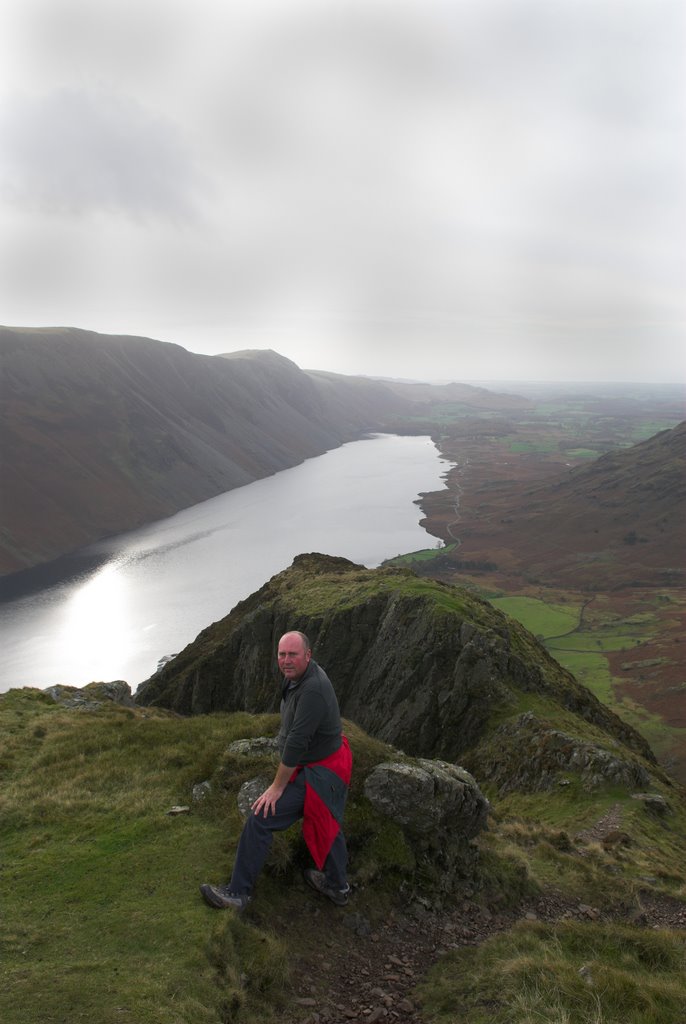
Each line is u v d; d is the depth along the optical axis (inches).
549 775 1423.5
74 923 337.4
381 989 356.8
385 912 430.9
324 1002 336.8
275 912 387.2
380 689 2144.4
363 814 477.4
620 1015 325.7
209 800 472.7
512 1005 326.0
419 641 2094.0
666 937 466.3
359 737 559.2
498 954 394.6
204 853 407.8
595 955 419.5
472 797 533.0
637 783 1352.1
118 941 323.9
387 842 468.8
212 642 3051.2
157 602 6053.2
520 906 519.2
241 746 551.5
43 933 326.6
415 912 442.9
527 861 609.6
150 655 4783.5
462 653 1931.6
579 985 348.5
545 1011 320.5
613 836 1015.6
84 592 6545.3
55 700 1008.9
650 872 783.1
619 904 591.5
